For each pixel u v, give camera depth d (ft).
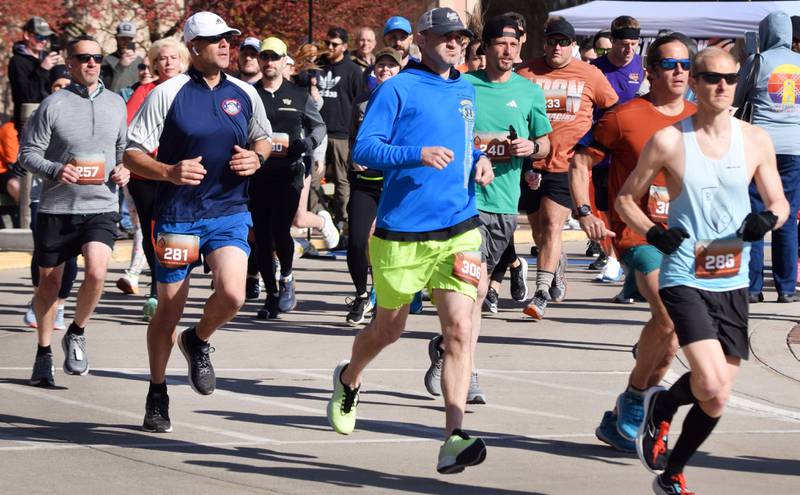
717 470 26.81
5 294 52.65
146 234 44.68
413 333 44.27
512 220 35.47
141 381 35.17
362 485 24.93
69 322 45.60
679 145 23.90
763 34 49.29
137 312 48.11
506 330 45.06
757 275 50.47
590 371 37.91
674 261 23.90
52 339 41.83
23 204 64.18
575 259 70.79
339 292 55.26
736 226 23.81
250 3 79.87
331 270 63.41
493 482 25.46
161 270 28.22
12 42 69.87
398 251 26.04
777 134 48.80
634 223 24.25
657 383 28.30
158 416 29.07
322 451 27.76
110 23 79.71
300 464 26.50
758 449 28.86
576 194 29.94
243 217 28.58
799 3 83.76
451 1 97.09
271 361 38.65
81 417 30.60
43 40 61.11
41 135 34.27
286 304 48.52
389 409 32.22
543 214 45.52
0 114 77.46
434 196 25.99
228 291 27.81
